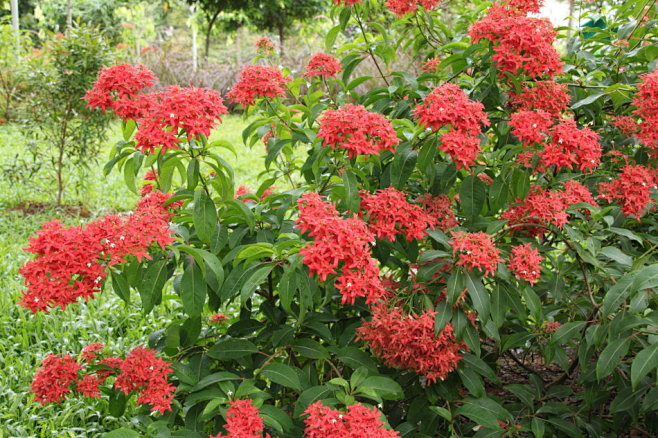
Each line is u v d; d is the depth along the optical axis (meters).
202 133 2.19
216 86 15.27
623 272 2.49
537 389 2.70
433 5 3.05
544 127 2.27
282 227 2.47
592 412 2.86
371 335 2.24
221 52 22.88
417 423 2.47
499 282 2.33
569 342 2.79
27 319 4.21
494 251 2.10
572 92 2.91
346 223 1.90
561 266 2.71
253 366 2.43
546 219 2.27
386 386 2.09
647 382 2.48
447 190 2.61
